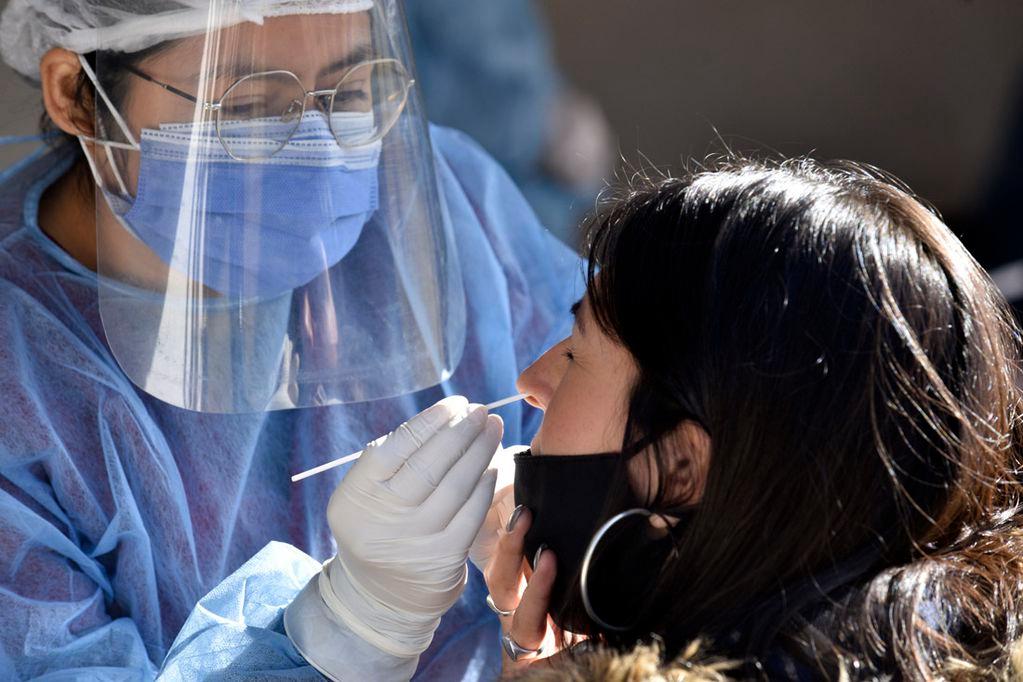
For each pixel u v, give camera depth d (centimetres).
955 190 1727
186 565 578
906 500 413
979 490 442
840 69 1752
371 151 571
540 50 1415
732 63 1736
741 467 411
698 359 423
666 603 428
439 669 646
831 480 406
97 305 593
